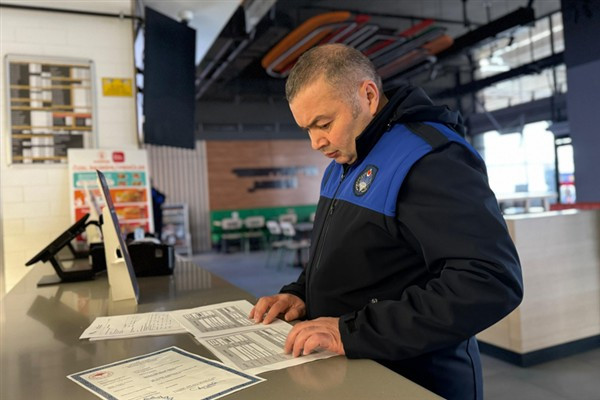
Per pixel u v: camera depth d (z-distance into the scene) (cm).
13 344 105
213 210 1309
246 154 1342
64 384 79
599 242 371
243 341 99
